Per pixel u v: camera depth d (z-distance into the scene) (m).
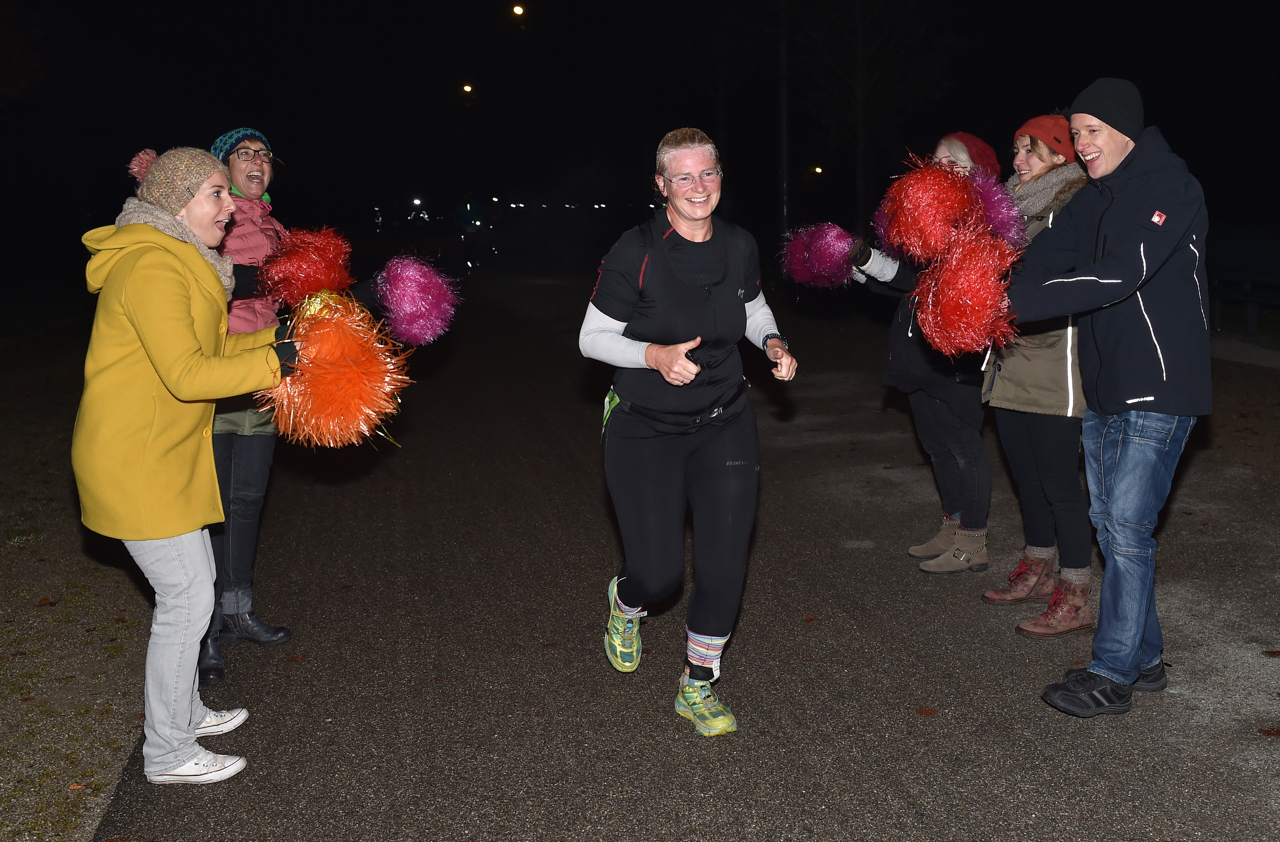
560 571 5.52
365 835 3.22
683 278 3.53
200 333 3.35
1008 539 5.73
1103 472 3.83
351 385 3.18
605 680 4.23
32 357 13.83
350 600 5.20
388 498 7.02
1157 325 3.64
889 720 3.81
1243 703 3.82
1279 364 9.95
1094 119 3.62
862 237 4.64
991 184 4.02
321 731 3.87
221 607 4.66
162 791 3.51
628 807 3.32
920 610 4.82
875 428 8.38
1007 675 4.13
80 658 4.61
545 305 18.78
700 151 3.42
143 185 3.37
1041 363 4.27
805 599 5.01
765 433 8.38
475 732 3.83
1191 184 3.57
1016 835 3.10
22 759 3.75
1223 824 3.11
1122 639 3.75
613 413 3.71
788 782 3.43
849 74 17.12
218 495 3.55
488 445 8.46
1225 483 6.44
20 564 5.82
